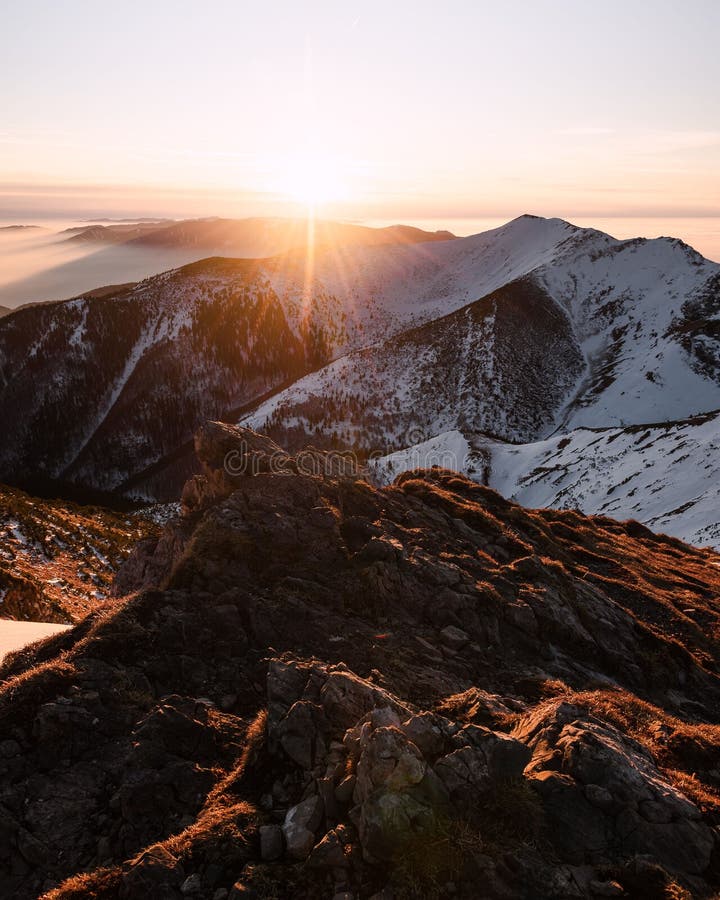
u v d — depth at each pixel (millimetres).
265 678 13633
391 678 14422
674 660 19922
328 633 15750
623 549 32844
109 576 37500
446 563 20188
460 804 8555
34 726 11219
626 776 9359
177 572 17078
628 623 21203
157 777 10414
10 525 38406
